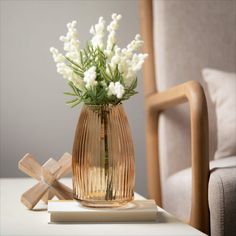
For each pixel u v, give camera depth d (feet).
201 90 5.52
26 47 8.26
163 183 6.56
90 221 4.13
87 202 4.20
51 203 4.40
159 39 6.73
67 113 8.38
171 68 6.66
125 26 8.46
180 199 5.93
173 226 4.00
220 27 6.84
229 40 6.86
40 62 8.30
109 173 4.13
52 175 4.76
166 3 6.75
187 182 5.75
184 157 6.57
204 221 5.28
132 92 4.26
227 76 6.58
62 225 4.02
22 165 4.81
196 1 6.83
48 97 8.33
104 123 4.13
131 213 4.15
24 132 8.30
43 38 8.29
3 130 8.26
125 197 4.20
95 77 4.11
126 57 4.30
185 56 6.70
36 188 4.75
